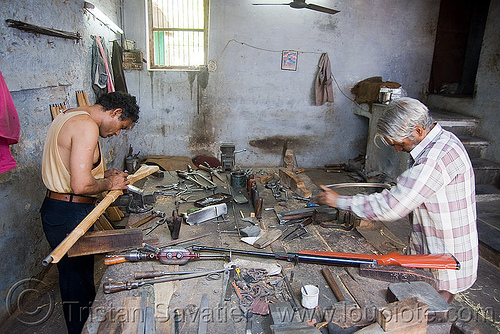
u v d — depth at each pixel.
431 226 1.58
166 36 5.49
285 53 5.61
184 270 1.67
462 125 5.11
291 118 5.95
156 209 2.45
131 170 5.13
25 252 2.53
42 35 2.67
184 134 5.78
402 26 5.76
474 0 6.18
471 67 6.39
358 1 5.55
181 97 5.61
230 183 3.02
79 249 1.72
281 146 6.06
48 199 1.90
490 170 4.62
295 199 2.68
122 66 4.91
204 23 5.40
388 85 5.12
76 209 1.91
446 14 6.21
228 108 5.76
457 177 1.46
